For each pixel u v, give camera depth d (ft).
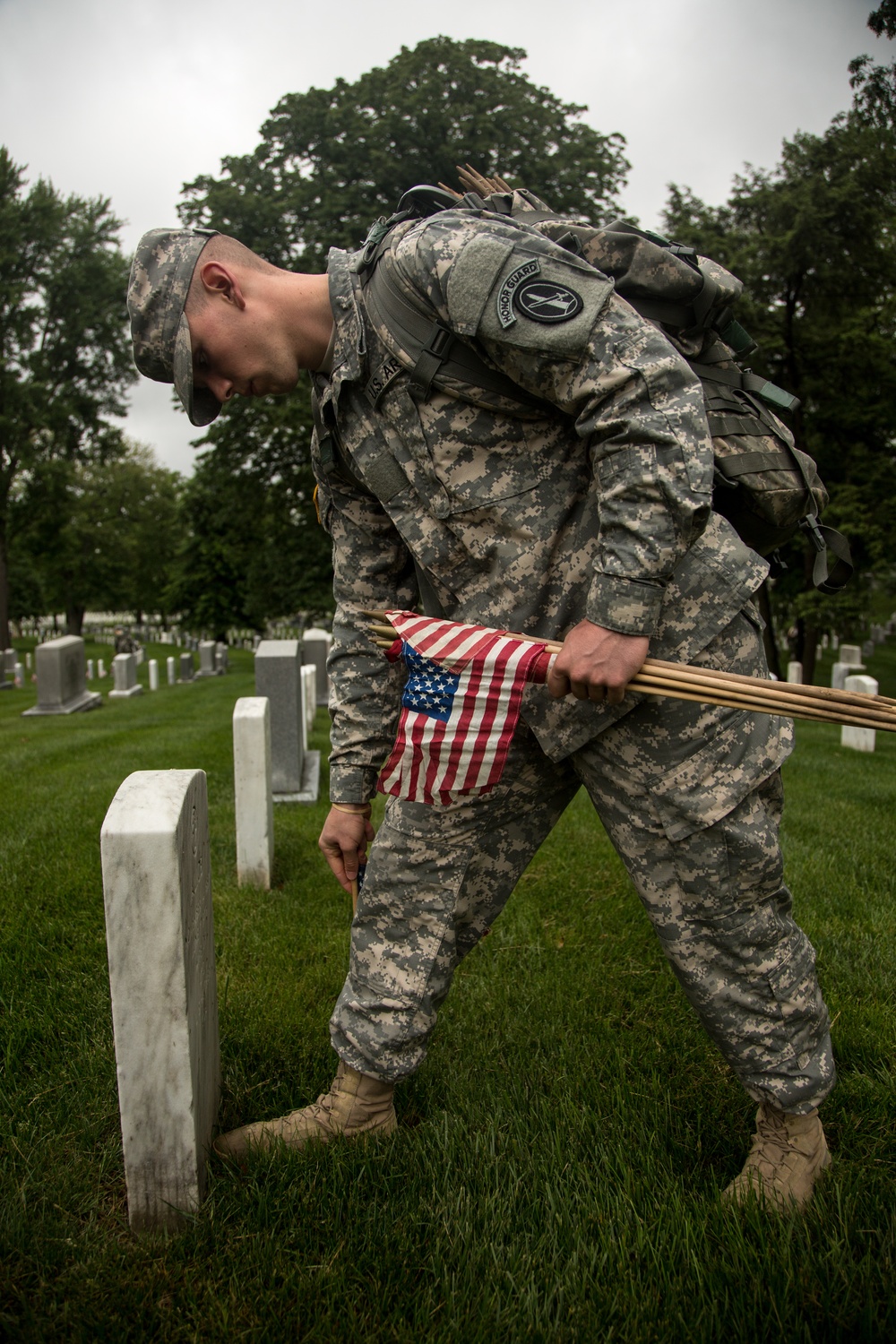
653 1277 5.13
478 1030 8.45
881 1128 6.63
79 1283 5.18
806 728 42.37
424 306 5.20
